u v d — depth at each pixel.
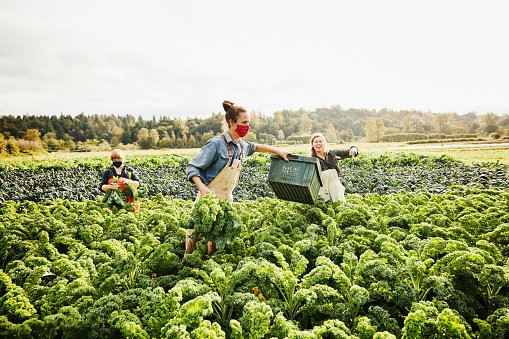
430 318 3.23
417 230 5.31
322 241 5.10
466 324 3.22
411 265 3.93
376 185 13.22
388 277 3.81
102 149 131.12
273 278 3.82
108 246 4.50
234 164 5.34
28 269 4.25
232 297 3.69
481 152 34.88
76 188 14.16
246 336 3.16
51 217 6.37
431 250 4.38
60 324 3.24
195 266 4.57
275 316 3.53
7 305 3.46
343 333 3.08
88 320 3.30
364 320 3.30
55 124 151.88
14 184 16.50
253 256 4.84
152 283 4.10
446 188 11.31
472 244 4.93
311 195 6.09
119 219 5.88
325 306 3.67
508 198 7.20
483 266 3.88
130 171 8.28
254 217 6.52
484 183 12.34
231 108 5.09
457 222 5.74
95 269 4.44
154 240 4.88
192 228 4.73
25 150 75.56
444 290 3.62
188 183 14.39
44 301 3.66
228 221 4.72
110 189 7.66
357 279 4.01
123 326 3.04
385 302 3.99
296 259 4.38
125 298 3.61
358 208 6.20
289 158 6.20
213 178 5.30
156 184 14.79
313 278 3.87
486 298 3.98
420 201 7.41
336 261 4.88
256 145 5.95
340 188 7.35
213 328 3.04
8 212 7.10
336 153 7.65
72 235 5.74
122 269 4.22
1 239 5.36
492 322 3.38
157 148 135.25
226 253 5.20
